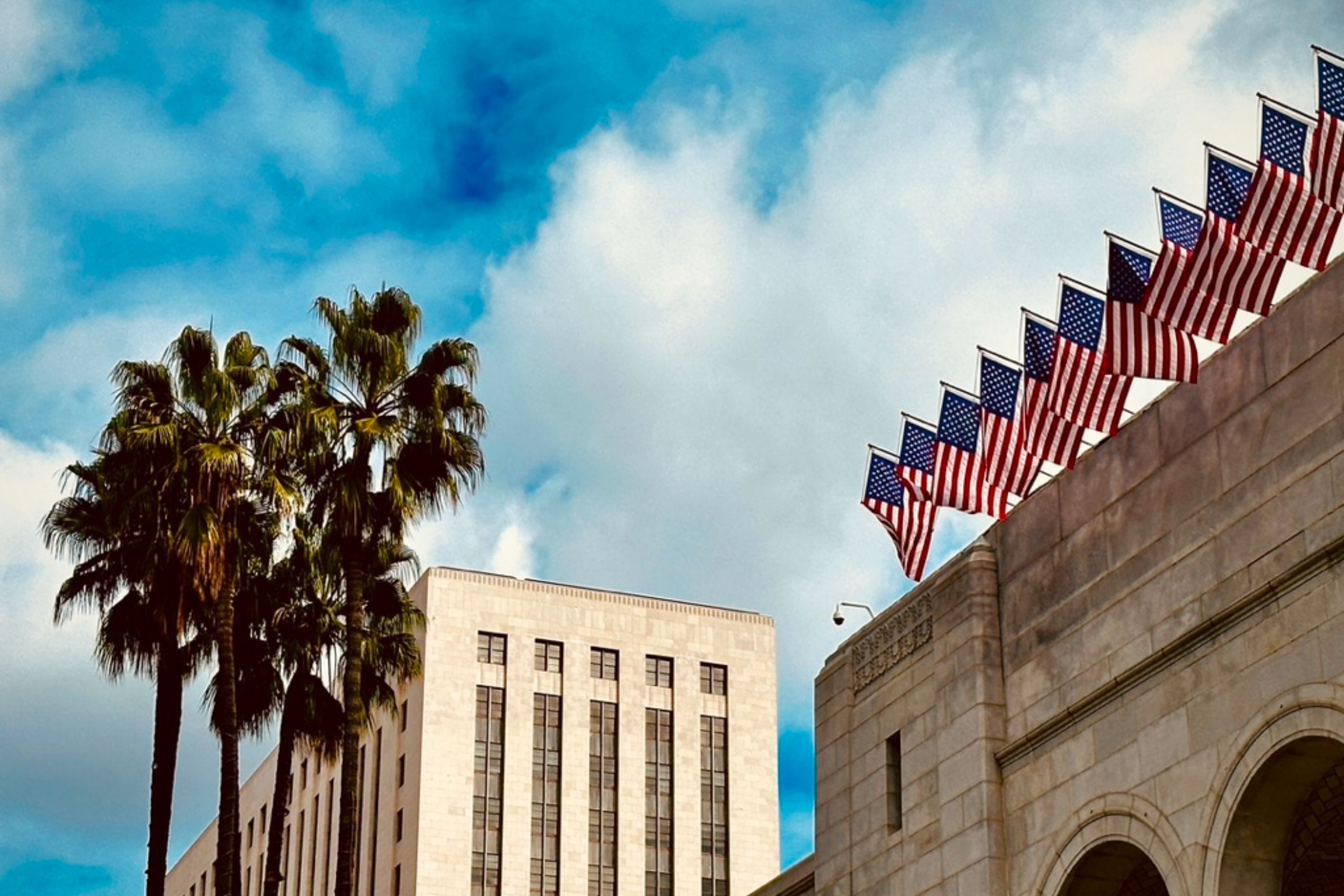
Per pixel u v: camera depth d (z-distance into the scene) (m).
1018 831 34.78
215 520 46.22
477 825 98.75
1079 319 34.81
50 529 49.41
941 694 37.44
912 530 39.12
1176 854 30.64
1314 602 28.72
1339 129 30.89
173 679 48.09
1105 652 33.25
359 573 48.03
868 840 39.62
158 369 49.09
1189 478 31.89
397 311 50.47
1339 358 29.03
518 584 104.75
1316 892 32.06
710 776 104.75
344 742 47.69
